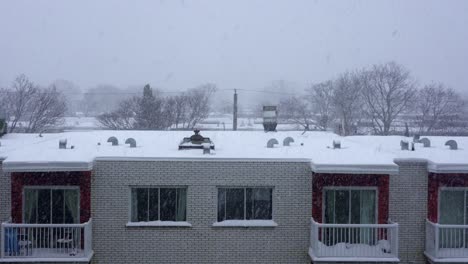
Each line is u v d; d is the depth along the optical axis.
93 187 17.25
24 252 16.62
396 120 54.09
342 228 17.50
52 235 16.83
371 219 17.77
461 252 17.36
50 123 53.19
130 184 17.31
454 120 54.50
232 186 17.50
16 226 16.23
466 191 17.97
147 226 17.34
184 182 17.39
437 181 17.72
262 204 17.70
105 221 17.31
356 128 52.25
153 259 17.39
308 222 17.55
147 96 52.88
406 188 17.88
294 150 18.86
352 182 17.58
